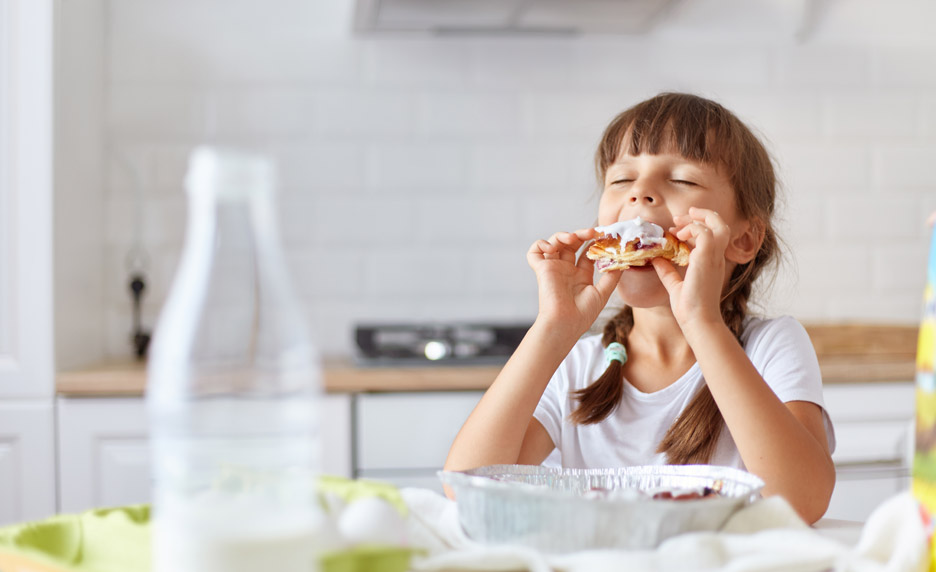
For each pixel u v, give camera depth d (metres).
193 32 2.34
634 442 1.13
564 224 2.43
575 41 2.42
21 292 1.88
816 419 1.07
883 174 2.51
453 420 1.90
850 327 2.31
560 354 0.99
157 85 2.33
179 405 0.51
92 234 2.21
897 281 2.52
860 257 2.51
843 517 1.93
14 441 1.86
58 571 0.51
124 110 2.32
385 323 2.28
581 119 2.43
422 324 2.15
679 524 0.58
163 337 0.52
